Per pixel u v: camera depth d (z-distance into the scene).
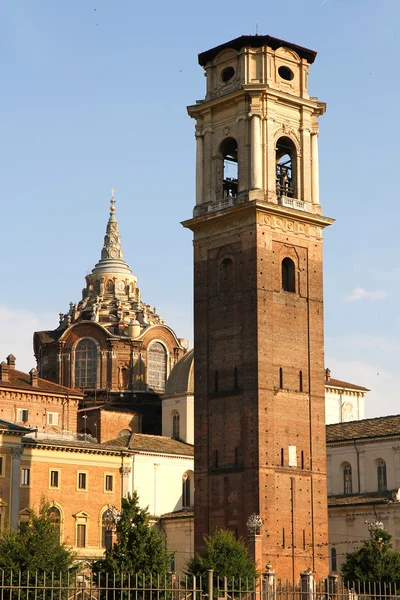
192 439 169.50
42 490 143.88
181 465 163.12
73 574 80.88
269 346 114.69
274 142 119.69
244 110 119.12
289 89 122.69
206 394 118.00
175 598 71.12
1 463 136.88
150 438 164.62
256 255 115.31
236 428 114.44
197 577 94.62
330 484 152.25
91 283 198.50
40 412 166.25
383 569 105.25
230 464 114.31
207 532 115.06
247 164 118.31
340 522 140.12
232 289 117.69
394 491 137.75
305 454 115.81
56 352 186.12
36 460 144.00
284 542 111.69
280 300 116.81
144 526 89.75
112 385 182.00
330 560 140.12
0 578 79.06
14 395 164.12
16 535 84.88
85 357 184.50
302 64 124.44
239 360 115.38
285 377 115.69
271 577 87.69
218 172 121.69
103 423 173.75
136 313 193.50
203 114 123.38
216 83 123.50
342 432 153.38
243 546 100.25
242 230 117.25
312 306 119.88
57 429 167.12
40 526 85.81
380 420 152.25
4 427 137.00
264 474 111.44
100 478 151.00
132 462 156.75
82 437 162.50
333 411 183.25
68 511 146.12
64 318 196.00
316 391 118.19
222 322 117.94
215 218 119.44
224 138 121.25
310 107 123.62
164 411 174.75
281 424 114.25
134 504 91.44
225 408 115.88
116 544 88.69
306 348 118.38
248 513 111.38
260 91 118.50
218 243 119.81
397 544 133.25
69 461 147.62
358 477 148.75
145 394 182.50
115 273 198.00
